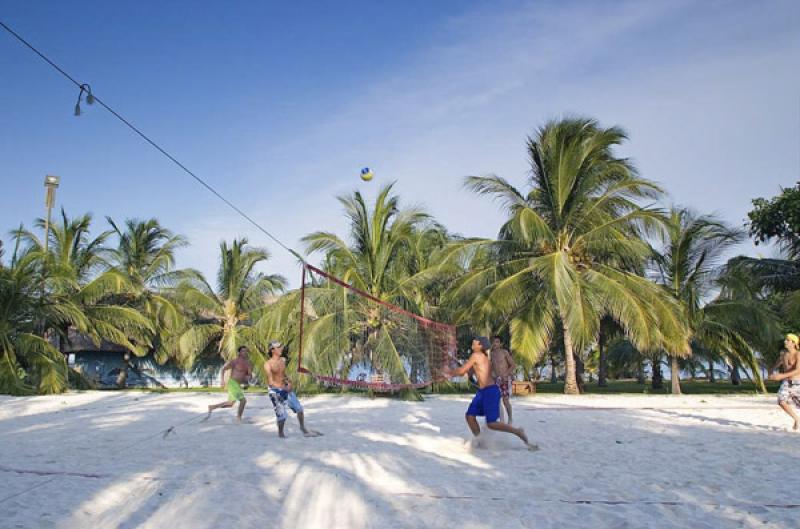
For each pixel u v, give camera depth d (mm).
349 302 19641
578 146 20062
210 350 31703
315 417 12023
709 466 6629
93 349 31344
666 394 21047
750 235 23516
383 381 18109
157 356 30281
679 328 19000
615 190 19469
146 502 5125
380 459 7035
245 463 6789
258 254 29188
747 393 22125
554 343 32094
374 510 4895
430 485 5727
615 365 36750
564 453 7512
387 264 20688
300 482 5805
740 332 21672
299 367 9711
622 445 8164
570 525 4496
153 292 29219
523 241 20438
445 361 17219
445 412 13125
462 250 20688
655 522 4539
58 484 5785
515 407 14414
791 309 20562
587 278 19766
